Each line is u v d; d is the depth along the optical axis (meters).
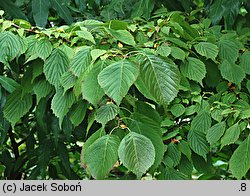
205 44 1.46
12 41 1.34
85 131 1.69
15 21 1.45
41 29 1.45
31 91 1.43
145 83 1.22
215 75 1.54
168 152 1.43
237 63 1.58
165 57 1.31
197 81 1.43
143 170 1.20
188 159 1.48
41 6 1.76
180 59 1.39
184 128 1.50
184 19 1.72
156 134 1.29
